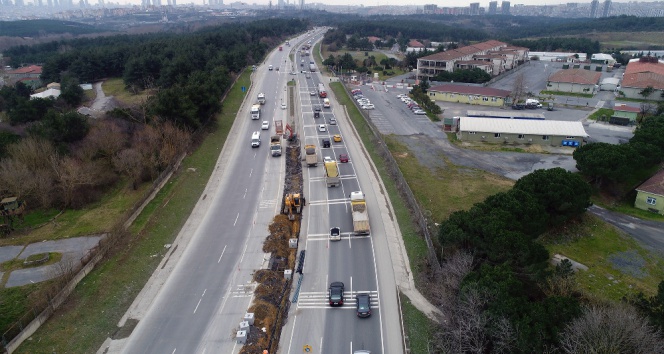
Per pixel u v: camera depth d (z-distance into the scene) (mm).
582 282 44406
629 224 56312
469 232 43344
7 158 60188
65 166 59000
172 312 40250
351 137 87250
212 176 69875
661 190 58812
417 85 127875
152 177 64750
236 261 47688
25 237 51094
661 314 32125
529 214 46594
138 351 35812
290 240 50000
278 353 35500
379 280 44125
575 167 70125
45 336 35938
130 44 170625
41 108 96062
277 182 67125
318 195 62594
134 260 46875
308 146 72875
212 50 150625
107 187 64062
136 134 72438
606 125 94875
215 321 38969
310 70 155750
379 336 36938
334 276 44938
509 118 89000
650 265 47812
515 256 39250
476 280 35781
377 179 67562
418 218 53938
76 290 41062
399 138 85875
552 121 85375
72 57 146875
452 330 33719
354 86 135375
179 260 48156
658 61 153250
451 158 76000
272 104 111250
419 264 46094
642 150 65750
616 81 131875
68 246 48906
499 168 71750
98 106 110000
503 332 31031
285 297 42031
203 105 85438
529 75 156250
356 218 51656
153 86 123562
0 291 41188
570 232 53562
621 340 28500
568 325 30609
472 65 144625
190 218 57125
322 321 38906
